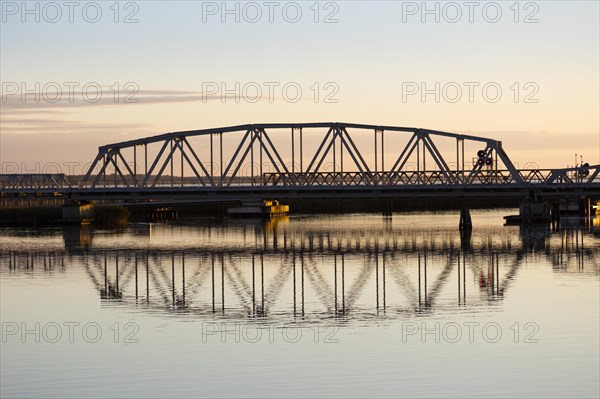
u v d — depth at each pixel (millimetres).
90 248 113250
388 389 42812
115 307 65562
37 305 66625
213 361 48250
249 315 61812
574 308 62500
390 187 153375
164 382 44281
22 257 101375
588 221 165250
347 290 73062
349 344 51938
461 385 43438
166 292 72938
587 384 43438
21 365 47938
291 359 48469
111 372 46188
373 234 136500
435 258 97875
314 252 107000
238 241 124312
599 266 87375
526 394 42062
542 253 101500
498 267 87750
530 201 156625
